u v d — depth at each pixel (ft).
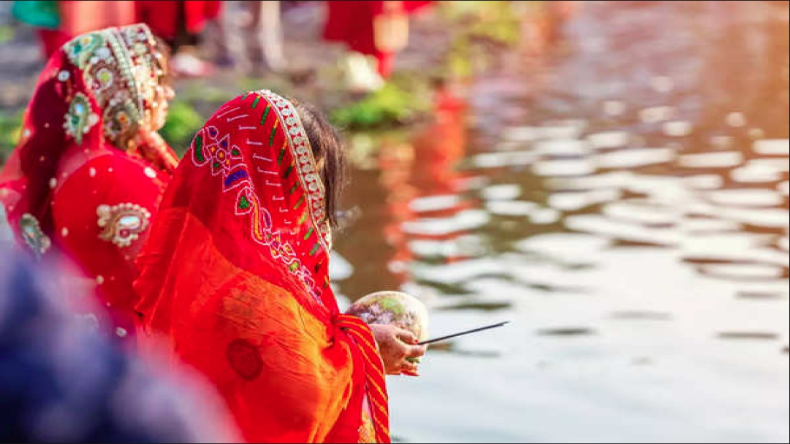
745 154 64.59
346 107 74.33
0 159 59.67
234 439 10.42
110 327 22.50
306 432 18.24
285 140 19.04
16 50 86.84
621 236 51.49
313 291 19.57
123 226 22.70
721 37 100.22
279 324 18.33
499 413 35.29
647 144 67.26
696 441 33.42
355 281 46.44
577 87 83.10
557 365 38.63
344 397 18.93
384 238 51.57
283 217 19.22
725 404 35.81
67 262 22.77
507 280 46.32
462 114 75.87
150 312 19.42
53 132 23.11
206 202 18.89
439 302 44.06
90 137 23.16
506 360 39.09
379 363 19.26
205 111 70.64
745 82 82.84
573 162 63.87
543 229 52.70
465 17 107.24
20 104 71.87
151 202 22.94
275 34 84.17
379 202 57.11
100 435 8.45
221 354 18.30
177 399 8.80
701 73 86.38
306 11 106.73
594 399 36.22
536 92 81.87
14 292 8.50
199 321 18.44
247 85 77.25
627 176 60.90
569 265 47.91
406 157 65.51
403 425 34.50
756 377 37.60
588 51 96.12
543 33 104.32
